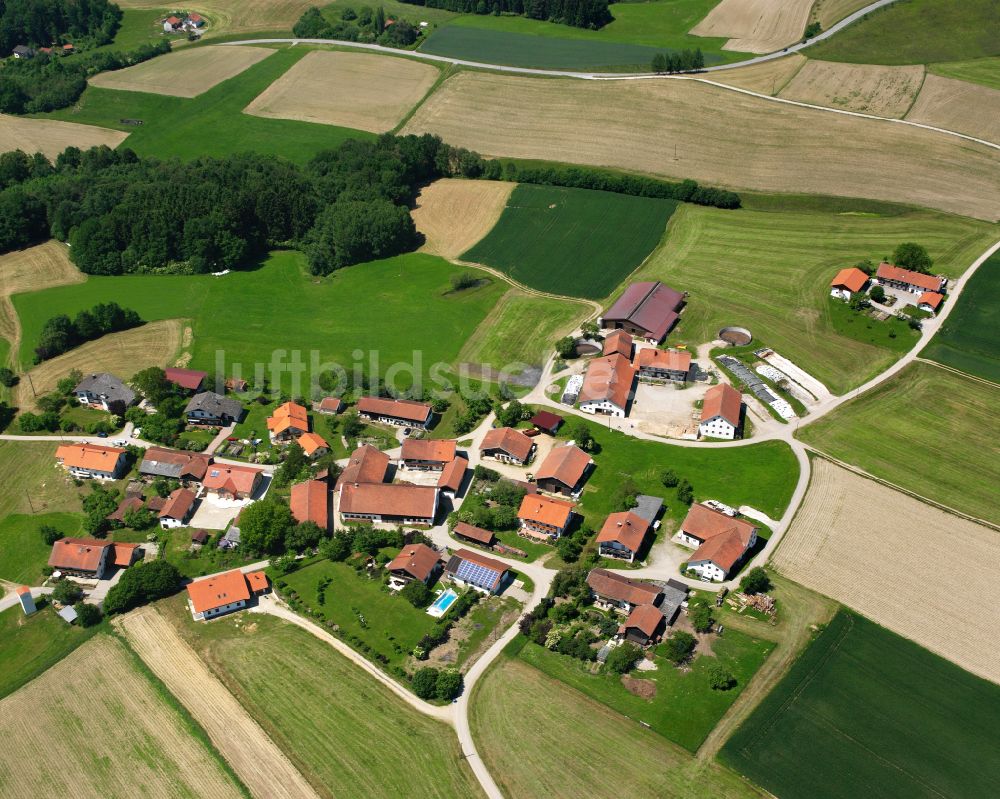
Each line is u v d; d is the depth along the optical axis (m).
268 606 127.94
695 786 100.38
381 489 142.38
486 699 112.06
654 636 118.88
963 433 154.00
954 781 100.00
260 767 104.56
